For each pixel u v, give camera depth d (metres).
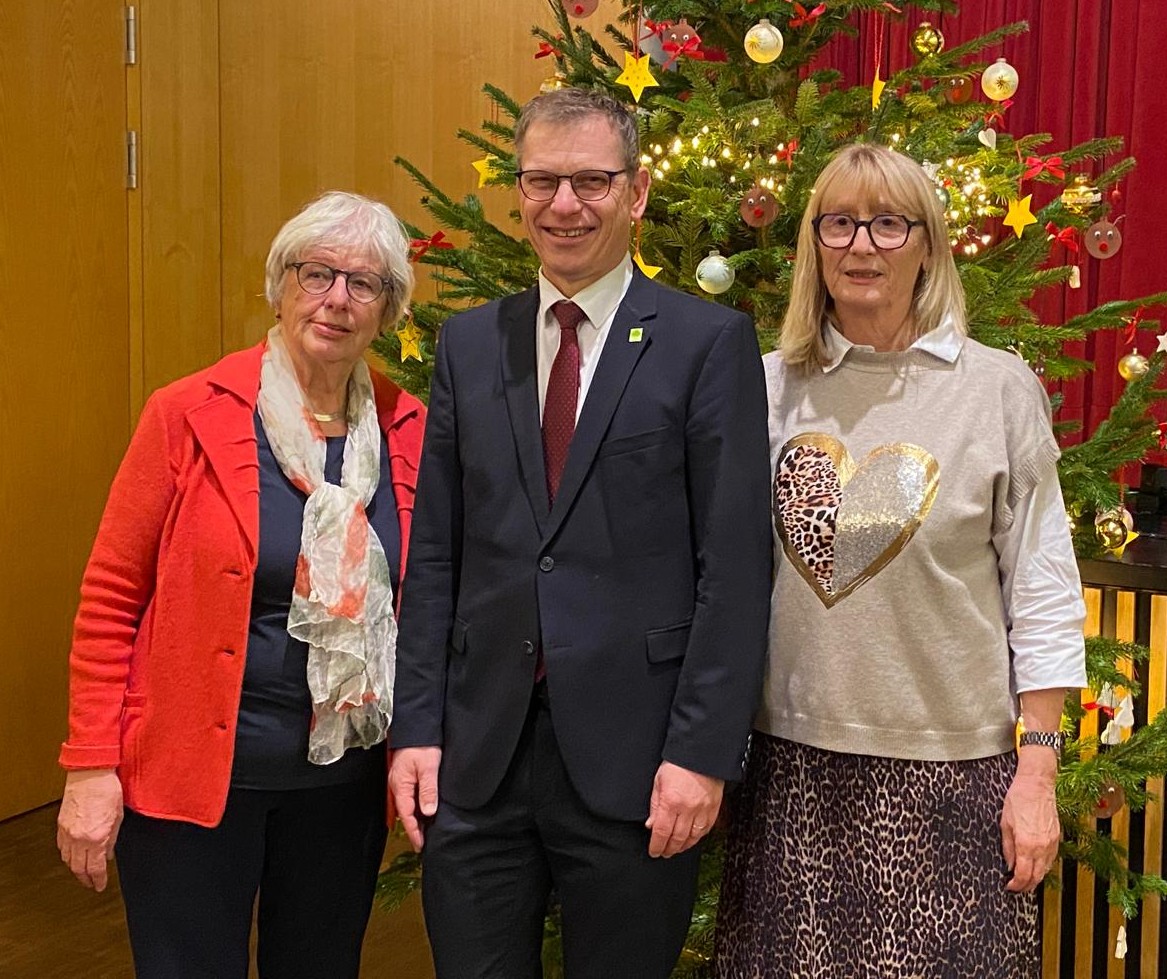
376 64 3.72
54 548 3.61
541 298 1.57
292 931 1.77
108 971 2.67
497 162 2.14
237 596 1.61
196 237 3.76
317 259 1.66
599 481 1.49
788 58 2.22
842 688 1.53
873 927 1.52
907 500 1.50
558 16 2.29
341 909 1.76
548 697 1.48
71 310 3.58
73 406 3.62
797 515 1.56
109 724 1.63
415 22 3.69
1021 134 3.38
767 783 1.60
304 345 1.67
